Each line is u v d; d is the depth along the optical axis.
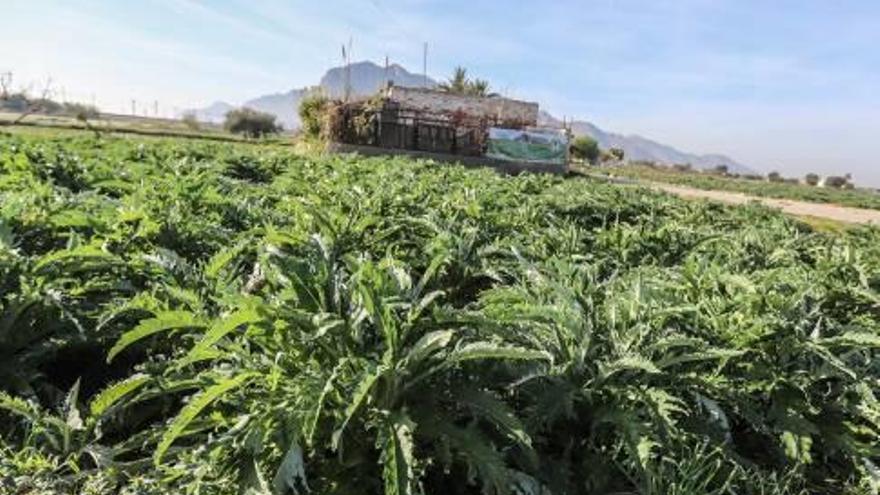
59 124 50.00
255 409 3.10
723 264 6.96
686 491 3.25
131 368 4.53
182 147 18.28
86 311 4.52
